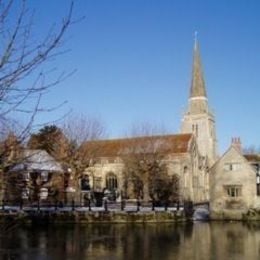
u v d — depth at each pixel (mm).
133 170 90938
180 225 67750
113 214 66625
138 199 79875
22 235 49656
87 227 60281
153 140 100438
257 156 100938
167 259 35656
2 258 34375
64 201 68250
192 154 108688
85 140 80812
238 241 47781
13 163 8938
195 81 154500
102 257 36031
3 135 8945
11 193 10102
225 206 89125
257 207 87062
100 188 99875
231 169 89812
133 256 36750
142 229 59594
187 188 105188
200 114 151250
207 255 37781
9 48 8078
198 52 157000
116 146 107250
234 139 90938
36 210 59531
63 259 34625
